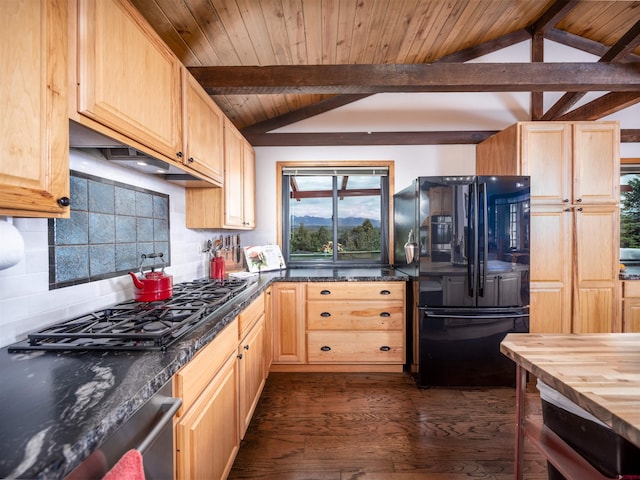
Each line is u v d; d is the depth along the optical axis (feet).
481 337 7.45
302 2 5.63
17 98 2.25
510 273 7.42
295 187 10.69
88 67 2.87
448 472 4.85
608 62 6.52
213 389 3.81
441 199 7.38
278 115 10.09
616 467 2.90
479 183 7.34
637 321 8.21
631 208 10.43
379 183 10.59
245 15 5.55
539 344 3.79
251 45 6.39
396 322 8.20
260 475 4.77
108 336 3.13
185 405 3.03
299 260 10.64
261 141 10.15
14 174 2.22
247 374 5.43
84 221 4.13
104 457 2.02
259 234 10.31
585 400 2.53
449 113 10.30
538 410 6.52
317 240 10.68
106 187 4.53
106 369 2.60
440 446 5.43
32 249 3.41
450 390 7.40
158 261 5.90
